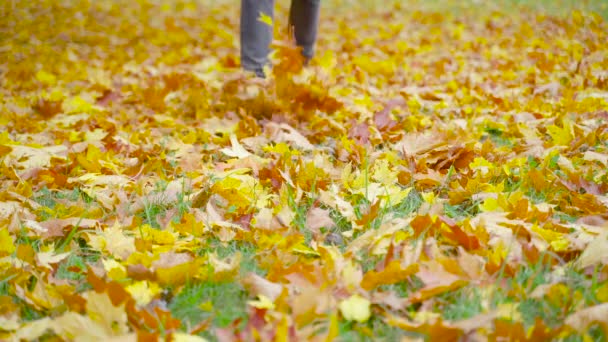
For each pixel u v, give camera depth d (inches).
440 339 51.7
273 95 138.0
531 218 77.5
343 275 61.8
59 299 61.8
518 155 107.5
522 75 185.8
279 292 60.7
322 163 102.6
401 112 144.3
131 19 349.1
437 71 195.0
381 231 72.6
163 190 92.6
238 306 61.8
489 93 155.9
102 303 55.1
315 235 76.4
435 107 150.3
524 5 370.6
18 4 373.7
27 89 195.9
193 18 354.3
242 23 155.8
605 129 119.2
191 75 190.7
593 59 183.8
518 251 68.3
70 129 143.1
